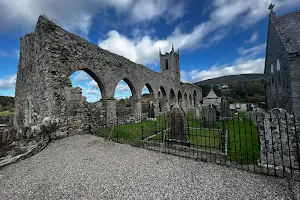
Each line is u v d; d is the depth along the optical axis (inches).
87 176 122.3
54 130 226.5
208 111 388.2
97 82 425.4
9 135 146.8
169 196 96.0
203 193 98.8
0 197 96.1
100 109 348.5
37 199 93.8
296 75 276.8
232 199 92.4
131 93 601.3
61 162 150.4
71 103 269.9
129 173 127.3
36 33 346.3
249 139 249.4
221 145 209.2
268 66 488.7
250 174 123.1
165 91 868.0
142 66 644.1
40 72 327.9
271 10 431.2
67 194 98.6
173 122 245.3
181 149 199.9
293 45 306.0
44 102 312.5
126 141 232.7
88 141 228.4
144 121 494.0
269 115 136.9
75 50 341.7
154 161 153.5
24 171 131.6
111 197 95.4
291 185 105.2
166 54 1363.2
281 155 127.0
